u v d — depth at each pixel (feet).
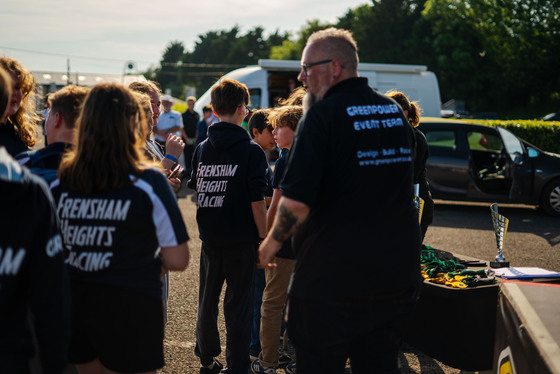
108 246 6.11
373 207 6.57
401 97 12.62
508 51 168.25
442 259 11.19
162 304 6.57
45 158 6.61
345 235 6.47
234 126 9.91
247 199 9.77
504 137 29.30
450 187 28.78
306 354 6.75
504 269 9.93
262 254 6.72
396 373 7.07
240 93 9.85
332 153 6.48
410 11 198.80
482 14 170.50
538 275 9.04
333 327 6.56
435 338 9.61
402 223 6.81
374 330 6.86
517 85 167.73
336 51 6.84
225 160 9.78
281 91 52.42
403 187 6.86
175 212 6.26
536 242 22.52
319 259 6.55
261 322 10.64
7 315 5.05
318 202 6.64
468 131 29.37
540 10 163.53
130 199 6.05
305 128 6.48
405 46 191.62
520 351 6.37
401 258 6.70
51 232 5.14
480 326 9.13
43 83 114.21
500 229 11.15
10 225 4.85
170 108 35.27
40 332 5.14
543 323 6.12
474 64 168.66
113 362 6.23
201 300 10.23
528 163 28.30
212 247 9.89
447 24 174.09
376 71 45.03
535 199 28.35
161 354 6.52
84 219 6.14
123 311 6.14
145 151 8.75
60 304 5.18
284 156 10.05
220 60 394.93
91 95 6.08
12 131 7.82
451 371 10.99
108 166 5.99
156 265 6.47
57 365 5.19
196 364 11.15
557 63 164.25
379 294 6.64
